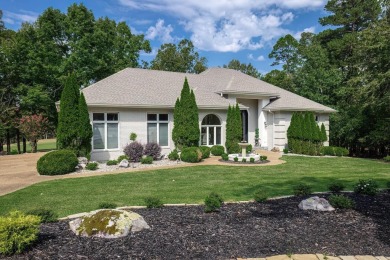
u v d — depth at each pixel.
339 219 5.88
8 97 29.23
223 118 22.02
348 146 28.08
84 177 12.70
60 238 4.77
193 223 5.60
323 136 22.30
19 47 27.33
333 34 37.25
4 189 10.52
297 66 37.66
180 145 19.36
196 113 19.50
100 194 9.40
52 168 13.31
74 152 15.70
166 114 20.12
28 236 4.30
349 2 35.62
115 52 33.94
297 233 5.07
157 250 4.32
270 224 5.55
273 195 8.84
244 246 4.51
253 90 23.80
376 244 4.63
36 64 27.52
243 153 17.98
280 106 22.97
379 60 21.45
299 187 8.41
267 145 24.50
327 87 30.70
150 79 22.56
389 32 20.42
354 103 24.80
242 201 7.64
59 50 30.19
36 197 9.08
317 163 17.27
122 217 5.11
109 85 19.83
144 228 5.20
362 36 23.03
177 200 8.38
